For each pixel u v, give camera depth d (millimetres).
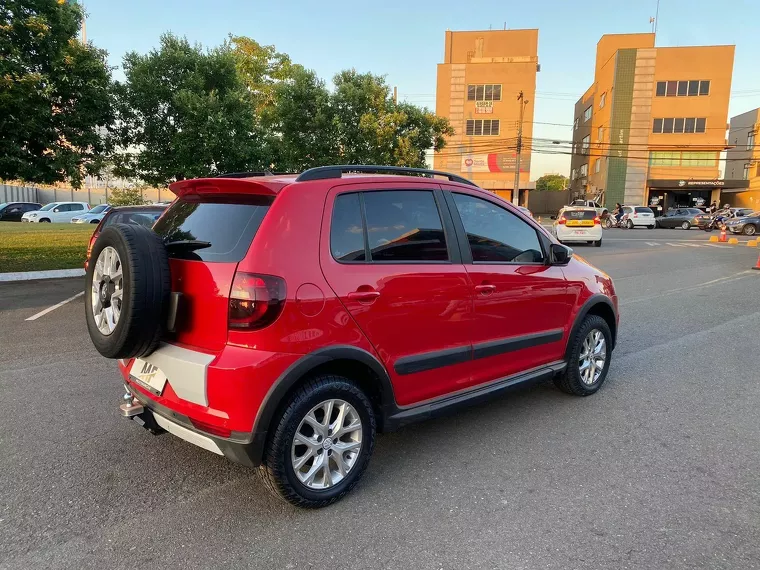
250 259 2658
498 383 3852
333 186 3039
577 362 4531
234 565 2502
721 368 5578
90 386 4895
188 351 2766
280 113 17891
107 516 2891
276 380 2654
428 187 3510
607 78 49969
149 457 3561
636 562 2521
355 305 2932
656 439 3885
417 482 3275
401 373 3209
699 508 2980
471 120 49531
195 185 3189
